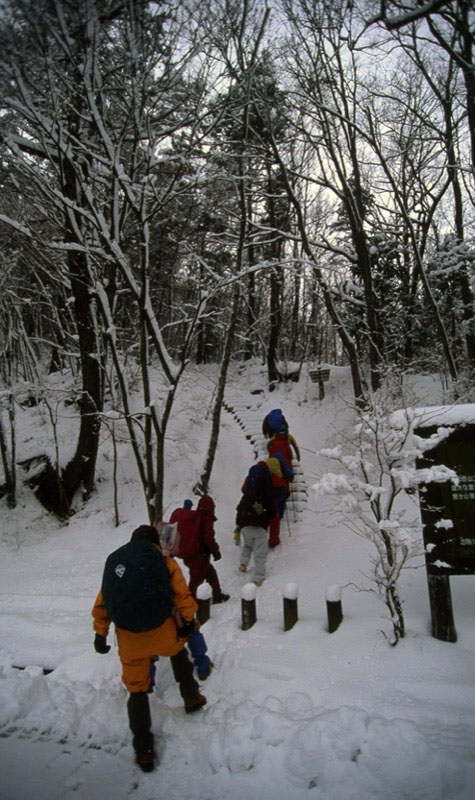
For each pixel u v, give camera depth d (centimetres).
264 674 380
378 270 1555
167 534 402
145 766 296
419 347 1541
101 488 1045
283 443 877
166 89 580
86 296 952
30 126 596
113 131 658
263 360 2309
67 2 446
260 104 1076
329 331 3575
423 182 1490
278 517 724
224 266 1432
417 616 425
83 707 361
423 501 392
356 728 296
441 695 332
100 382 1009
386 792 261
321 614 467
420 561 534
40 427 1238
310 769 279
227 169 939
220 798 270
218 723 329
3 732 341
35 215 986
